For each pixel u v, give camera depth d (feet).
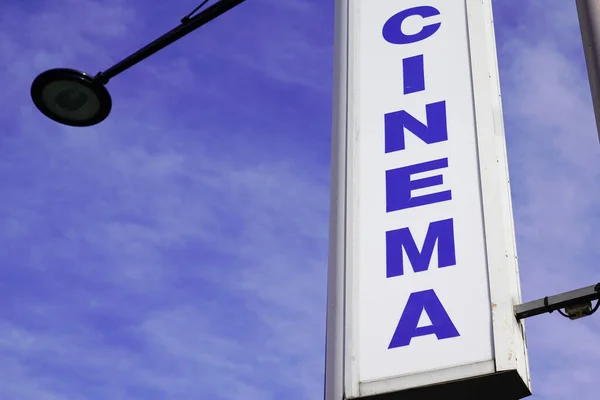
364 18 26.30
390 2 26.25
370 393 20.47
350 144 23.89
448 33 25.00
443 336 20.59
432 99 23.94
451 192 22.29
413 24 25.54
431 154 23.00
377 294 21.57
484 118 23.17
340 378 20.92
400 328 20.99
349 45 25.94
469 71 24.11
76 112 30.96
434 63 24.59
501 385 20.03
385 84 24.70
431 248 21.72
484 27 24.80
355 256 22.21
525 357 20.75
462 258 21.38
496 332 20.29
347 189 23.21
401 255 21.86
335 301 22.06
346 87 25.17
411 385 20.26
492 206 21.81
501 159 22.82
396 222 22.33
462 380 20.02
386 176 23.07
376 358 20.84
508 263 21.21
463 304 20.84
